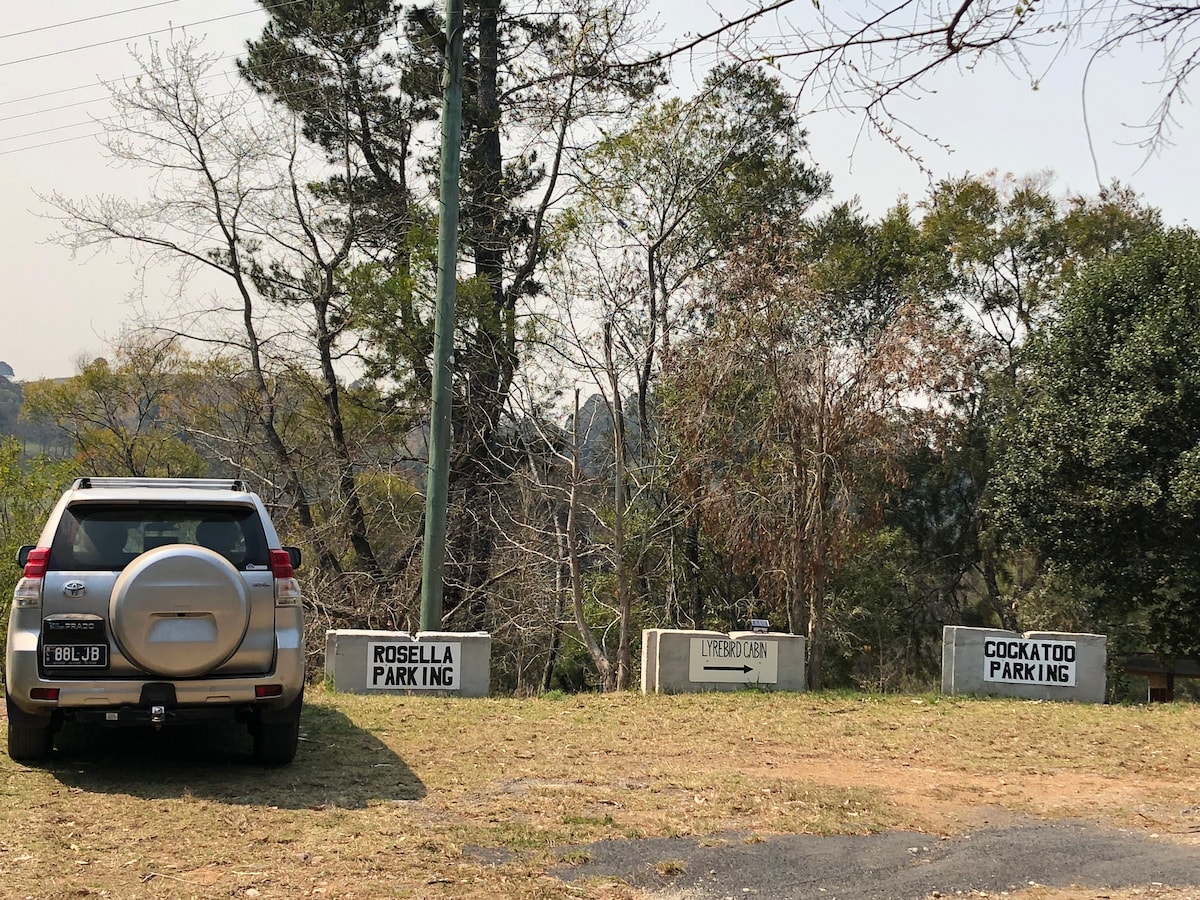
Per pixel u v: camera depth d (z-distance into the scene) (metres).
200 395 30.03
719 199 26.09
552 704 11.76
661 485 19.66
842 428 15.66
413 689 12.43
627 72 5.07
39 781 7.27
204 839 6.07
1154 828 7.18
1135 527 24.36
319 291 27.02
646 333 20.27
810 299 16.69
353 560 27.58
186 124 26.11
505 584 24.36
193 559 7.18
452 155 15.41
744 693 13.12
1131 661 33.62
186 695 7.20
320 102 26.44
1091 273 26.06
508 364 22.28
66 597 7.16
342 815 6.72
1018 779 8.67
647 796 7.54
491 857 6.01
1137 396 23.64
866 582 32.00
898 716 11.59
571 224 21.25
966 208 35.44
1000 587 39.94
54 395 34.75
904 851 6.43
